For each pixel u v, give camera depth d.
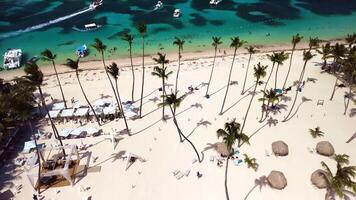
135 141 57.22
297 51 86.50
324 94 67.19
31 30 103.25
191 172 50.41
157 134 58.56
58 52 91.38
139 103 67.25
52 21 107.69
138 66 82.56
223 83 72.25
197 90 70.25
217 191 47.34
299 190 46.84
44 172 50.44
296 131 57.59
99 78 77.94
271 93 58.31
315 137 55.88
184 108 64.88
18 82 64.50
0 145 56.91
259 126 59.12
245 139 44.12
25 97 55.62
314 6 114.81
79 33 100.38
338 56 68.31
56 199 47.25
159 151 54.75
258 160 51.81
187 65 81.19
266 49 88.44
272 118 61.00
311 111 62.50
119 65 83.81
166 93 69.31
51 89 74.25
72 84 75.94
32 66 56.06
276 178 47.00
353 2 117.56
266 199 45.88
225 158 52.47
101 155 54.62
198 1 118.62
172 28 101.19
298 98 66.19
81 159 53.88
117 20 106.75
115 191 48.06
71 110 64.19
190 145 55.62
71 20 108.00
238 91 69.31
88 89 73.25
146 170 51.28
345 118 60.47
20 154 56.06
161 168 51.47
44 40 97.44
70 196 47.66
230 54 86.38
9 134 58.91
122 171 51.31
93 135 59.03
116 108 64.25
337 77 68.69
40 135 59.66
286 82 71.62
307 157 52.19
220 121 60.84
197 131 58.69
